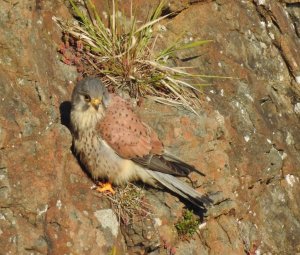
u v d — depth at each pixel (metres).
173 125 12.33
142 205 11.51
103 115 11.14
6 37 11.00
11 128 10.58
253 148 13.68
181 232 11.80
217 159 12.59
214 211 12.31
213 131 12.77
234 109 13.87
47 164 10.64
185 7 14.45
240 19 15.16
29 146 10.60
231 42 14.83
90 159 11.23
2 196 10.13
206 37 14.47
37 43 11.68
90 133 11.12
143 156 11.34
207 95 13.62
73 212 10.77
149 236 11.27
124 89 12.84
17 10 11.20
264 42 15.41
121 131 11.16
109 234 10.98
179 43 14.07
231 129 13.56
